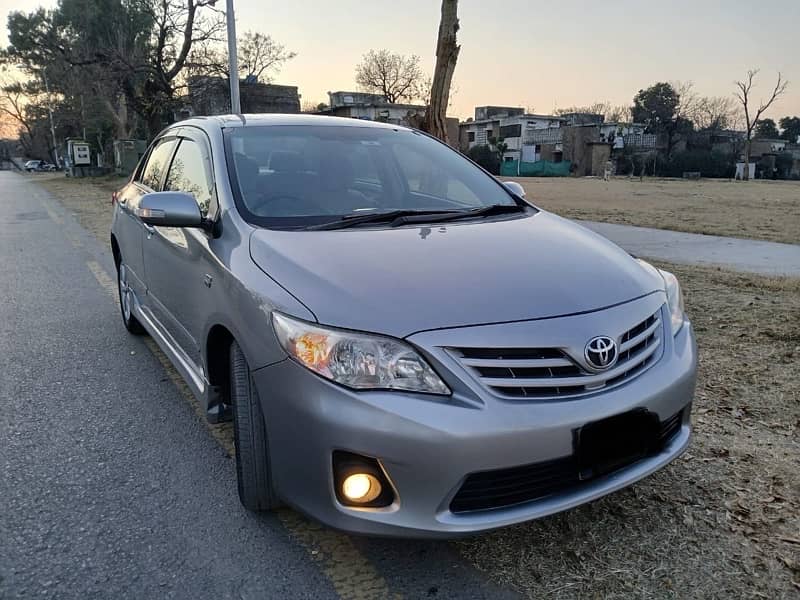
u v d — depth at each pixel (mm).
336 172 3455
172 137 4305
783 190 30406
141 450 3354
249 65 29141
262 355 2350
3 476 3088
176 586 2332
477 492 2146
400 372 2119
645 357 2449
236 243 2805
